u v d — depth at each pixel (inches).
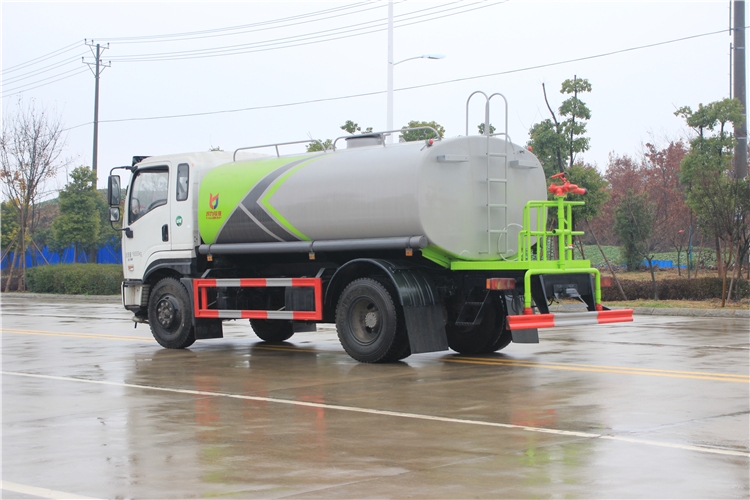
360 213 522.0
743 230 930.7
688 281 1000.9
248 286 574.6
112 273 1466.5
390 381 435.2
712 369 456.8
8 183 1660.9
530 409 349.1
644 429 306.8
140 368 498.6
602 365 480.7
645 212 1336.1
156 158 639.1
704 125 1067.3
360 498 225.9
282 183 563.2
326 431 310.7
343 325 521.0
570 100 1063.6
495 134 551.5
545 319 479.2
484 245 526.9
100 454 279.9
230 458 271.3
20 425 328.8
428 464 260.5
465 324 519.8
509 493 229.3
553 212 912.3
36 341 664.4
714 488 233.0
